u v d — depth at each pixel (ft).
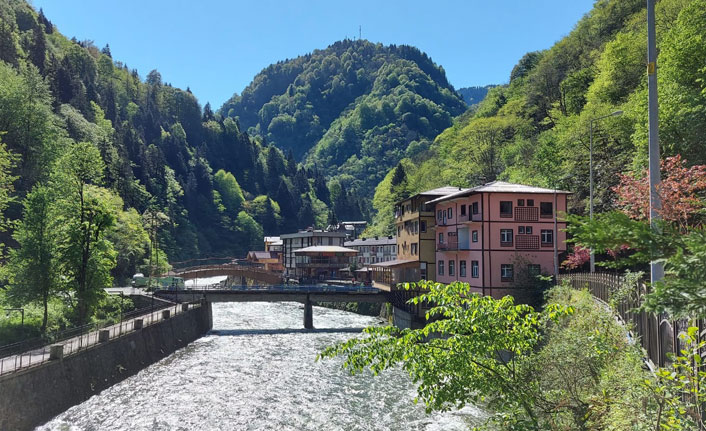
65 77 421.59
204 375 114.62
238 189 631.97
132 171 414.21
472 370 30.81
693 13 113.70
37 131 249.55
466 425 80.33
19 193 228.63
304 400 94.53
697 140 102.94
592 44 314.35
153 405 91.15
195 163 616.80
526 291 137.59
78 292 136.36
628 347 49.52
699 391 26.50
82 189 142.31
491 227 151.33
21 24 474.08
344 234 387.55
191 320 168.76
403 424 81.30
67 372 91.50
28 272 127.44
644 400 29.32
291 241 411.34
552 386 41.11
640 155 121.49
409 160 524.93
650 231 16.35
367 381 108.68
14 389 76.18
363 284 280.72
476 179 299.38
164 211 434.30
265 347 151.84
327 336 173.47
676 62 110.11
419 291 169.89
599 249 16.88
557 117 276.21
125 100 640.17
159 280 251.80
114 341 111.65
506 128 305.12
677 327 38.91
